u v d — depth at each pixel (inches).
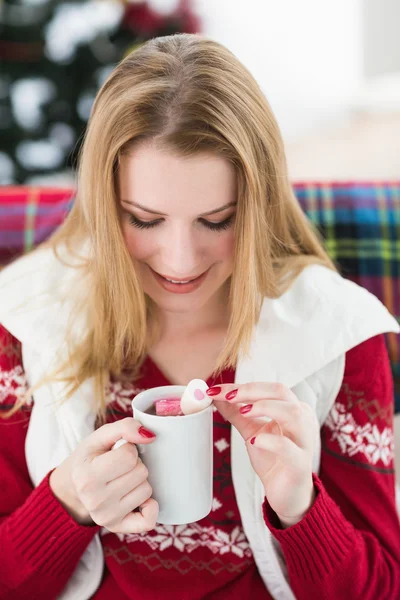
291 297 45.9
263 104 39.5
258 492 42.1
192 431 33.7
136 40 125.5
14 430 46.0
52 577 40.7
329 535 39.2
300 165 200.4
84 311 45.2
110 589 43.1
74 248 47.3
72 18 122.0
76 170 48.9
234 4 204.5
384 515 43.6
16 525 40.6
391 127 245.6
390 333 58.1
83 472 34.6
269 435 35.6
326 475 45.3
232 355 43.2
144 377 45.1
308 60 239.6
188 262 37.8
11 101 126.0
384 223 59.9
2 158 130.3
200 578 42.5
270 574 42.7
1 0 120.3
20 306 46.4
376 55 257.6
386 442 44.8
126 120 36.0
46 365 44.9
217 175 36.4
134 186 36.9
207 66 37.2
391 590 41.2
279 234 46.3
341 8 248.7
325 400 44.8
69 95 127.3
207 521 43.4
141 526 35.2
